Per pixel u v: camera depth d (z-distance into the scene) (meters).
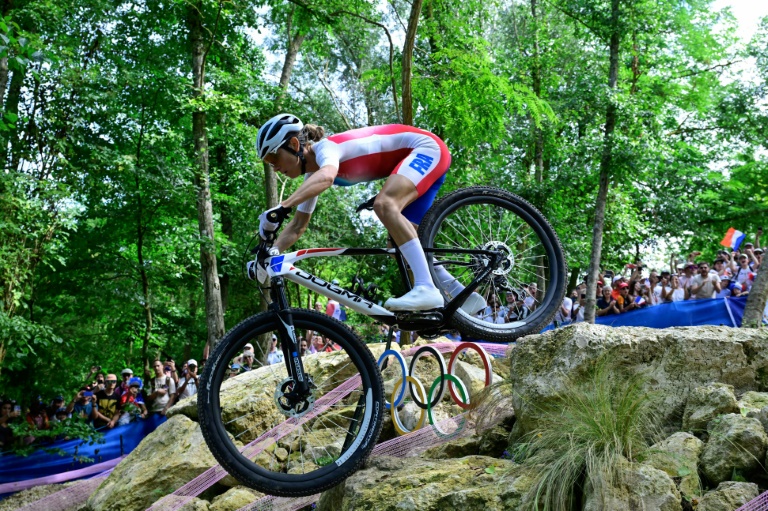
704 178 18.89
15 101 11.55
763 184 19.75
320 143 3.18
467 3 11.99
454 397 4.86
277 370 6.95
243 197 17.77
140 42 13.32
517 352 4.33
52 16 11.30
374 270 16.06
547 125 14.52
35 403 10.22
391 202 3.16
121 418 9.18
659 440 3.59
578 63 16.30
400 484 3.88
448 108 9.94
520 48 16.48
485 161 13.88
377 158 3.31
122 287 14.07
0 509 7.78
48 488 8.10
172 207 14.02
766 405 3.44
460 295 3.30
